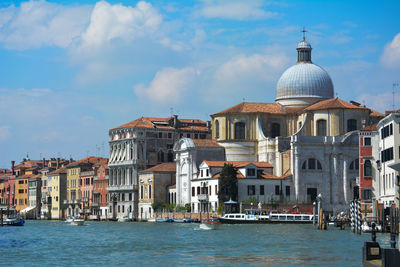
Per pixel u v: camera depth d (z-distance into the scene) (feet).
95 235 369.50
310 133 551.18
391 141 347.36
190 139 572.10
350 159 525.34
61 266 220.64
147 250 268.21
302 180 519.60
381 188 370.73
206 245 284.61
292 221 463.83
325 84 585.63
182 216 549.13
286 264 217.15
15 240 335.88
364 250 161.68
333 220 444.55
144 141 642.22
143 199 619.26
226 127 577.02
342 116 537.24
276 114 576.61
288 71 593.01
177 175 582.35
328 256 237.04
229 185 502.79
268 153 551.59
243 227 416.26
